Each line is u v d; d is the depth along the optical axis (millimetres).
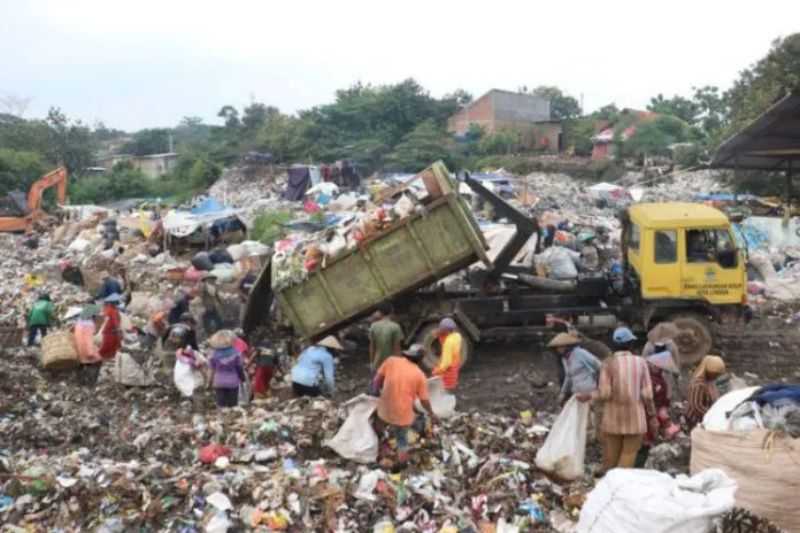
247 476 7348
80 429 9578
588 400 7809
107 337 12695
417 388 7934
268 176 62906
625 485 6090
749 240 24031
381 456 8062
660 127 66062
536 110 79250
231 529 6629
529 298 13344
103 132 134250
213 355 10336
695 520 5668
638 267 12977
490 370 12961
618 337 8352
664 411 8523
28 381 11906
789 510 6195
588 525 6168
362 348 14352
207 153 75000
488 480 7645
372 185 43812
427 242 12164
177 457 8258
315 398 9781
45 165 64500
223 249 23047
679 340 12633
